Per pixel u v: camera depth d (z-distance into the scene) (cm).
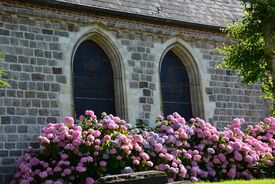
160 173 855
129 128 1297
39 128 1299
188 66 1677
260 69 1276
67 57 1394
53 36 1380
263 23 1195
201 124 1367
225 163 1347
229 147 1345
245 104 1750
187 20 1667
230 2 1981
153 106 1534
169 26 1617
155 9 1633
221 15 1836
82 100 1432
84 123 1262
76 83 1431
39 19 1362
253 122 1753
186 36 1656
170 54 1656
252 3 1203
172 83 1633
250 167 1367
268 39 1179
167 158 1216
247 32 1245
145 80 1537
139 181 821
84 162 1145
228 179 1341
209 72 1691
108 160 1165
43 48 1353
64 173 1141
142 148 1220
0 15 1295
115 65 1506
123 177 816
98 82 1480
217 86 1698
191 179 1241
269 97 1573
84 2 1451
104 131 1234
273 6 1162
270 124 1540
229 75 1736
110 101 1493
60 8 1399
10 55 1289
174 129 1350
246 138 1438
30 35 1337
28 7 1343
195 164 1293
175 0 1761
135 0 1616
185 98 1656
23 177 1185
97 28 1472
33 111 1298
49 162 1205
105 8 1471
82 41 1448
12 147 1245
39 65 1335
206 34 1706
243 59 1273
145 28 1562
